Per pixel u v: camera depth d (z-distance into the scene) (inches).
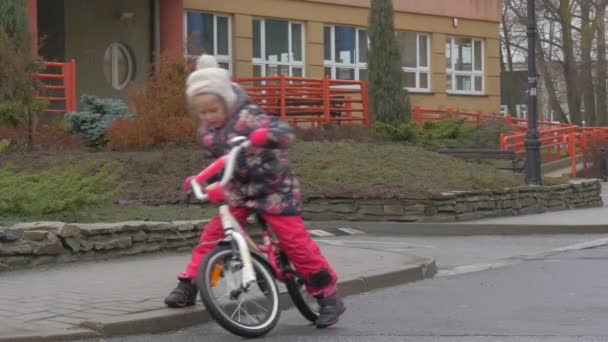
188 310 320.2
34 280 391.2
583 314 347.9
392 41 1109.1
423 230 706.8
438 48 1552.7
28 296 347.9
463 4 1590.8
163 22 1182.3
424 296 396.5
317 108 1104.2
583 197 924.6
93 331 295.9
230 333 309.1
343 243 626.2
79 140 811.4
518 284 431.5
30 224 438.3
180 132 816.9
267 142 286.5
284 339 301.6
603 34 2135.8
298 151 820.6
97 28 1151.6
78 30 1135.0
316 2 1381.6
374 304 375.2
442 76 1558.8
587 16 2170.3
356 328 321.4
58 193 506.3
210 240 313.3
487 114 1540.4
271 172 296.8
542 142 1366.9
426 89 1546.5
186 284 322.0
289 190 302.8
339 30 1425.9
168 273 413.7
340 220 718.5
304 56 1378.0
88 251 454.0
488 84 1641.2
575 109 2177.7
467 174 820.6
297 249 305.1
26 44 806.5
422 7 1525.6
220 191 288.2
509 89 1641.2
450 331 315.6
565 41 2164.1
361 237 676.1
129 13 1162.6
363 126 1029.8
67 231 442.9
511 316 345.4
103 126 825.5
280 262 311.0
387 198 719.1
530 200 826.2
